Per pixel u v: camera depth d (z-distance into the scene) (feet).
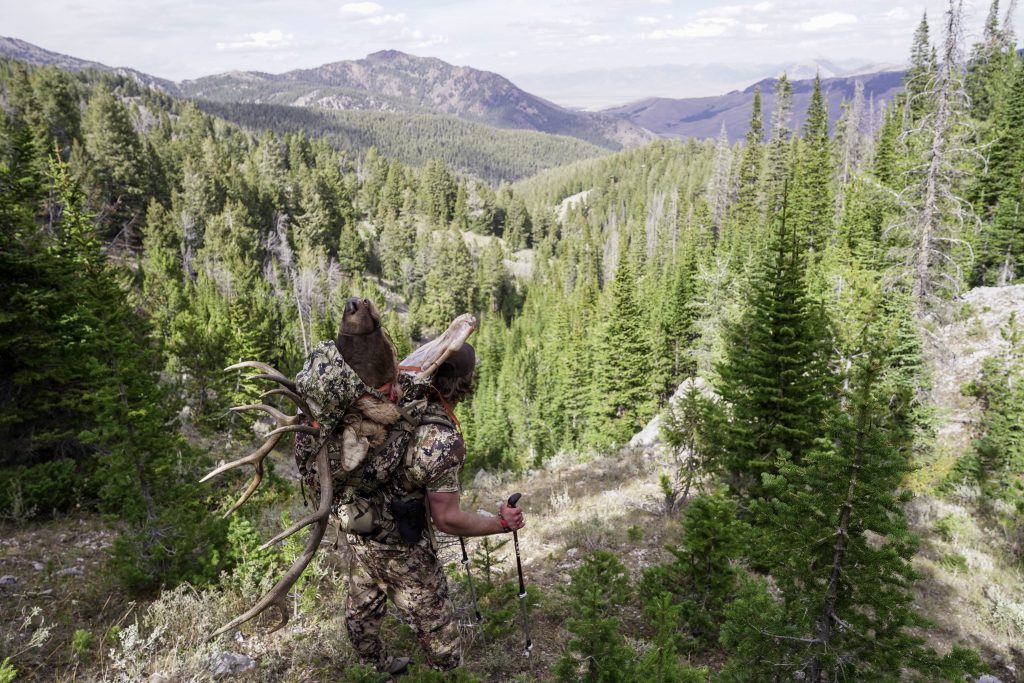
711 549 19.90
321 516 6.68
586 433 153.99
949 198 75.77
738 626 15.55
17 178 44.55
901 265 79.92
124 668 13.83
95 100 363.35
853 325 67.51
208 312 197.67
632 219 578.25
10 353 40.81
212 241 363.35
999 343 82.28
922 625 14.23
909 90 204.85
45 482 34.22
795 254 35.45
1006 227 135.13
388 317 359.66
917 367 71.31
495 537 31.09
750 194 276.62
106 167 348.18
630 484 48.83
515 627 16.49
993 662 23.95
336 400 6.82
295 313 306.55
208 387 76.28
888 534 14.46
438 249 481.87
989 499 53.01
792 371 32.04
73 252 45.98
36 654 14.55
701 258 223.51
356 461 7.00
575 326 222.89
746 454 32.53
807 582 15.26
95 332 24.32
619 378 143.74
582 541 30.63
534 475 62.59
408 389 7.33
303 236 483.10
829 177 199.72
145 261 309.01
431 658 8.64
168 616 16.52
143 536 20.07
